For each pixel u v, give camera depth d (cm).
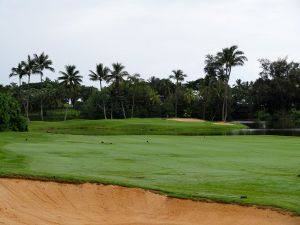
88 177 1622
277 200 1448
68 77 10538
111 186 1550
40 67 10619
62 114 13688
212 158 2688
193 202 1431
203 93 12812
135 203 1459
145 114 13150
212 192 1595
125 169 2145
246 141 4297
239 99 13838
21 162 2172
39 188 1484
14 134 4128
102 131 6731
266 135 5622
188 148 3350
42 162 2227
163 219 1352
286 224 1247
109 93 12306
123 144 3603
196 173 2067
